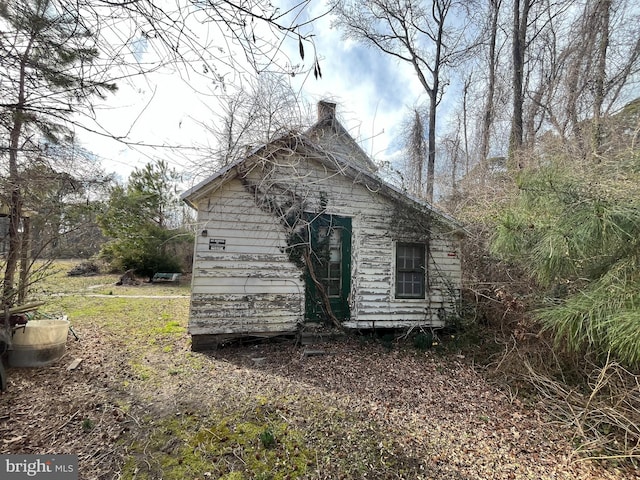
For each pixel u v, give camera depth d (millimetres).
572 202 3316
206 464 2602
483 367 5062
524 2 11422
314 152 6035
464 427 3369
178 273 16000
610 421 3129
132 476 2424
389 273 6535
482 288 6352
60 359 4652
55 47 2199
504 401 3986
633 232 3010
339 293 6297
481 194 7188
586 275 3598
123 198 14617
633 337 2627
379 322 6387
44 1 1968
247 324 5680
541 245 3498
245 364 4922
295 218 5977
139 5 1892
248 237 5750
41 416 3154
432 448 2969
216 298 5543
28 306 4438
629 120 5996
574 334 3240
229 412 3410
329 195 6250
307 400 3791
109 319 7336
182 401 3607
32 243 4840
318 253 6137
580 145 6727
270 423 3236
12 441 2738
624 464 2797
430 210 6578
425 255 6777
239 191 5738
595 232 3076
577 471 2707
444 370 5012
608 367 3250
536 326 4695
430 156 14938
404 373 4832
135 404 3486
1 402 3369
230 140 5562
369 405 3762
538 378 4047
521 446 3055
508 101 12852
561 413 3605
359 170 6184
